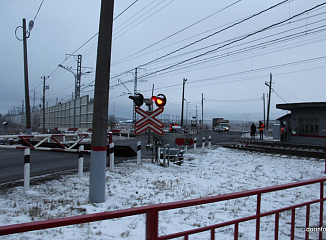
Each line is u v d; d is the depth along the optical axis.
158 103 10.82
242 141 26.36
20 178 8.20
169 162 12.24
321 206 3.86
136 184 7.79
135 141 25.50
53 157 13.16
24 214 4.97
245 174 10.21
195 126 53.97
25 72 20.28
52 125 42.41
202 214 5.49
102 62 6.19
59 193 6.54
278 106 24.08
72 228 4.38
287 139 24.64
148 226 2.17
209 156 15.30
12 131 44.59
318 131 21.47
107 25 6.25
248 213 5.64
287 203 6.50
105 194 6.61
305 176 9.73
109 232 4.25
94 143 6.07
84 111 27.50
